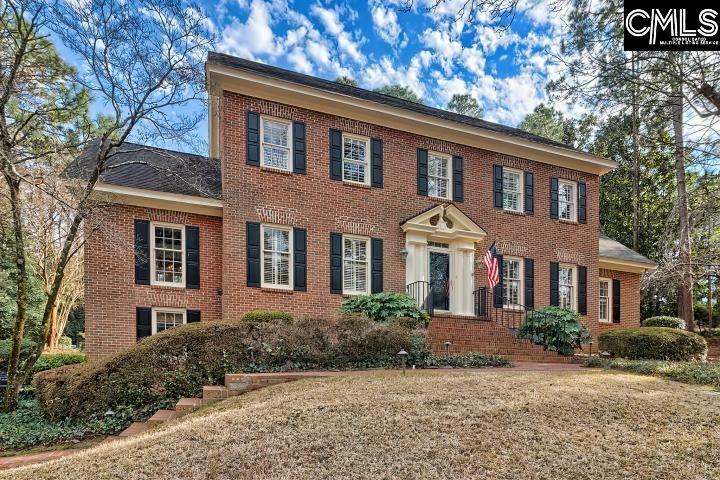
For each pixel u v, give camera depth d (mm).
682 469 3750
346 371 7977
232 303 10797
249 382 6871
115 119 9578
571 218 15758
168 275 10961
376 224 12648
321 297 11758
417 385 6266
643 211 25828
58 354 12047
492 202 14352
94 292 9945
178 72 8492
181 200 10828
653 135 14805
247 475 3711
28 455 5488
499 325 12227
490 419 4801
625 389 6281
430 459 3926
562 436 4391
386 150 13000
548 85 14477
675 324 18094
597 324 15547
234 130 11203
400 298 10469
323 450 4113
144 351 6980
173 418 6113
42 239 12766
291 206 11672
